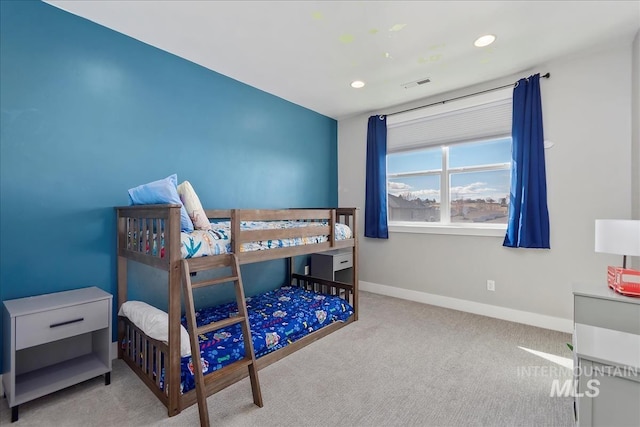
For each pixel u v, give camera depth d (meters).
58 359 2.09
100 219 2.29
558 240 2.82
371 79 3.18
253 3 1.99
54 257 2.08
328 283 3.45
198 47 2.58
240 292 1.93
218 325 1.73
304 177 4.09
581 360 1.21
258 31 2.32
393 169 4.11
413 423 1.59
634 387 1.12
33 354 2.00
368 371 2.11
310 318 2.65
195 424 1.58
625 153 2.51
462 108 3.39
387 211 4.08
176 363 1.67
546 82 2.85
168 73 2.67
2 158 1.89
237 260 2.00
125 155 2.41
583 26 2.24
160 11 2.09
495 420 1.61
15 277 1.93
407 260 3.86
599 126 2.62
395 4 1.99
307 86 3.38
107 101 2.31
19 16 1.93
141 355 2.04
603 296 1.66
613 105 2.55
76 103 2.16
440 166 3.69
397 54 2.65
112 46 2.33
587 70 2.66
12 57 1.91
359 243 4.34
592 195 2.65
